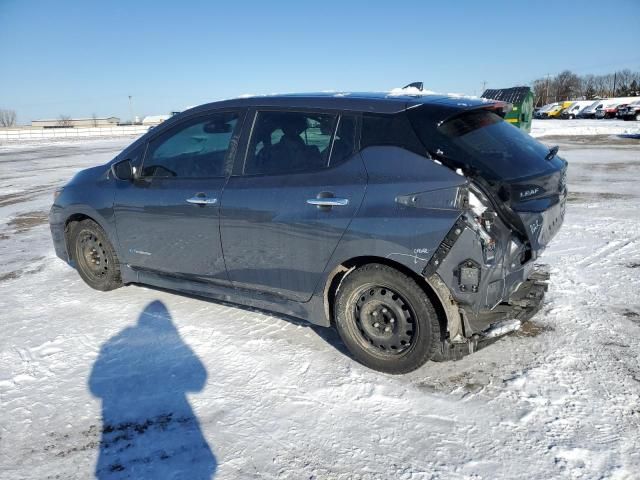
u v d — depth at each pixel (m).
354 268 3.40
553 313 4.20
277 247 3.60
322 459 2.64
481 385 3.23
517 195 2.95
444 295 3.05
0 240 7.52
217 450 2.74
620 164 14.18
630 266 5.29
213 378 3.42
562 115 59.34
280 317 4.31
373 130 3.31
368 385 3.28
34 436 2.90
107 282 4.97
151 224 4.32
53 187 13.20
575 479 2.43
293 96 3.79
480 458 2.60
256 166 3.77
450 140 3.07
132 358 3.72
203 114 4.15
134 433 2.90
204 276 4.12
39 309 4.69
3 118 123.12
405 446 2.71
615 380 3.22
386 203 3.12
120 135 54.78
